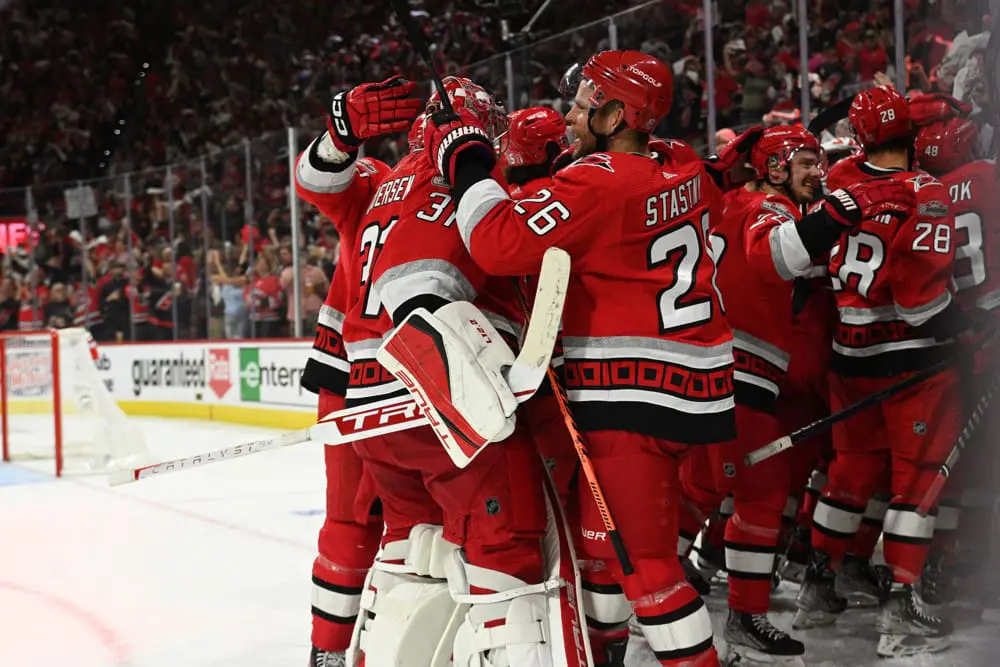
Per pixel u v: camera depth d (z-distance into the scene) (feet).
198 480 28.25
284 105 59.36
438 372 8.69
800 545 15.20
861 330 12.74
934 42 19.47
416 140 10.33
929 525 12.09
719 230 11.70
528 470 9.16
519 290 10.05
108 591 16.87
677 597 8.80
